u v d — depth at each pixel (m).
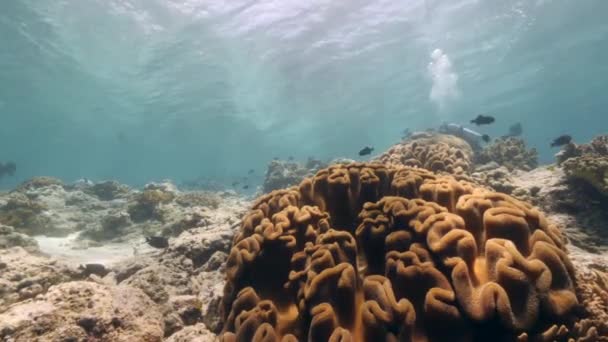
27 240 8.64
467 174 7.88
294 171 17.80
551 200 6.59
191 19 21.86
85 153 78.38
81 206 13.77
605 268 4.12
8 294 4.58
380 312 2.60
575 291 2.76
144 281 4.73
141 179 110.81
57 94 35.34
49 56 26.58
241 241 3.62
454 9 22.83
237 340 2.94
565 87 45.97
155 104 38.34
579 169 6.34
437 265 2.87
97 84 32.19
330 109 42.84
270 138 58.09
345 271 2.92
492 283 2.50
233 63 28.05
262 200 4.34
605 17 26.23
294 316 3.16
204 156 78.56
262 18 22.31
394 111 47.69
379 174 4.39
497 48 29.83
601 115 73.81
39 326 2.88
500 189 7.39
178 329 4.03
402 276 2.81
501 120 63.53
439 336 2.54
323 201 4.21
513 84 41.03
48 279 5.04
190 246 6.24
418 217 3.19
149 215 12.18
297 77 31.70
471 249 2.78
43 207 12.65
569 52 32.94
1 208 11.95
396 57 29.48
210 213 9.73
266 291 3.41
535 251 2.70
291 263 3.39
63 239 11.20
